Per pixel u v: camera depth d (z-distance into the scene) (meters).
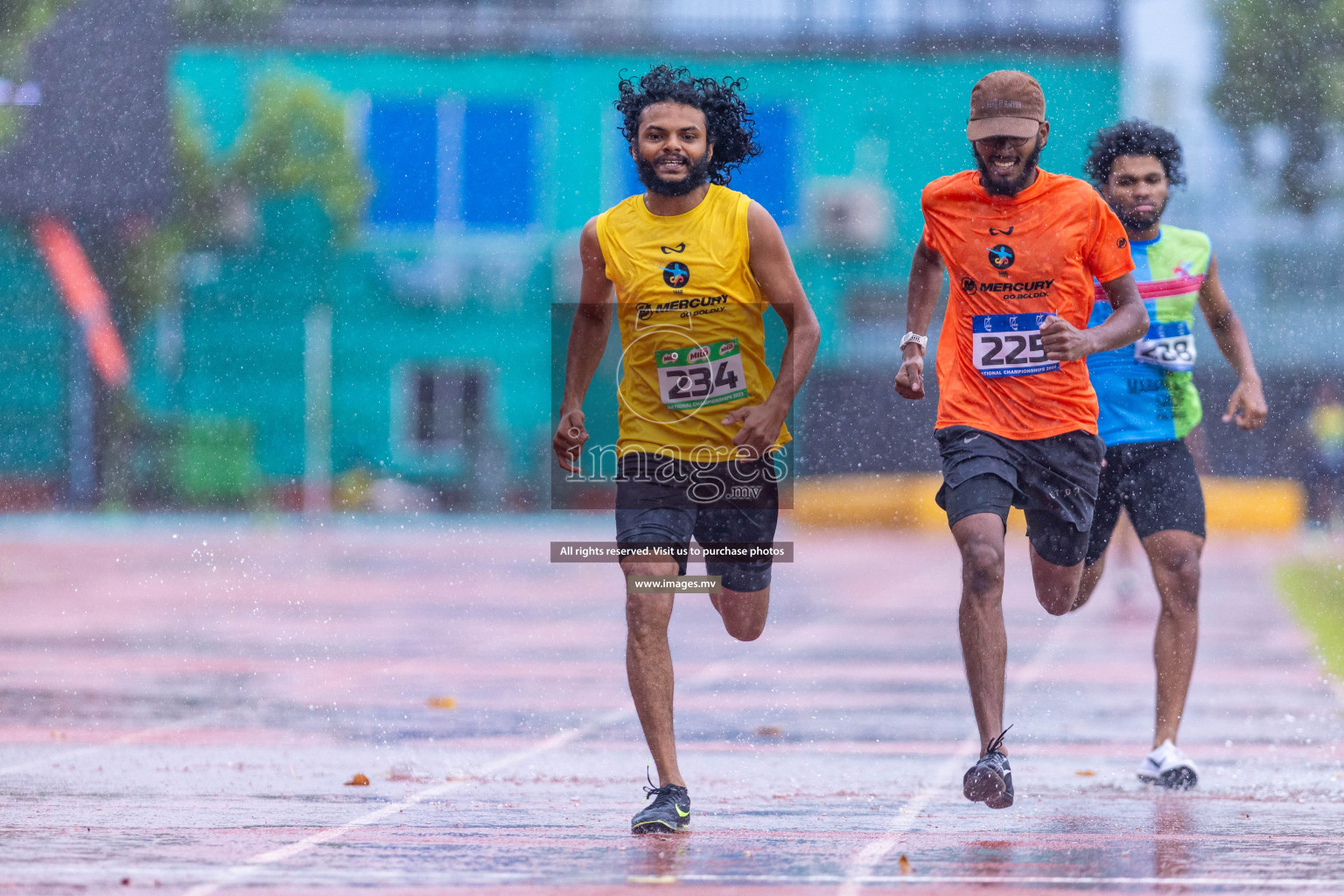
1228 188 35.12
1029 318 14.23
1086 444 14.41
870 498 87.38
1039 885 10.52
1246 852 11.91
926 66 25.94
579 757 17.48
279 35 85.69
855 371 25.83
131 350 87.00
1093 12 24.31
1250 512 79.75
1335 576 50.00
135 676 25.39
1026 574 50.91
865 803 14.59
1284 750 18.44
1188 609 16.53
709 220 13.77
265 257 89.19
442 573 53.62
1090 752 18.28
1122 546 41.16
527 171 87.06
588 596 44.56
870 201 72.19
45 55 38.38
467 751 17.86
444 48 84.12
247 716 20.70
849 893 10.20
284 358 90.44
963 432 14.30
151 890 10.15
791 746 18.59
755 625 14.86
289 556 61.28
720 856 11.62
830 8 26.66
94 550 64.31
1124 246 14.27
